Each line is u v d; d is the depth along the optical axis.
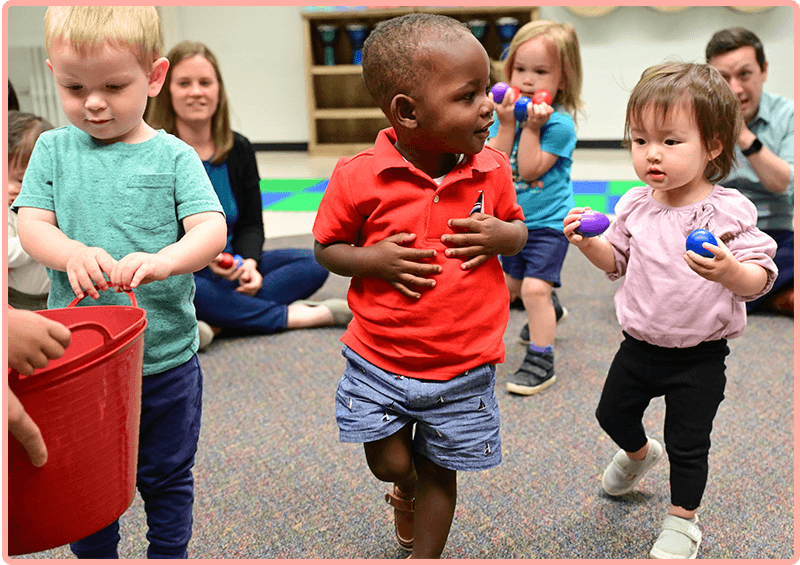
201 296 2.26
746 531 1.29
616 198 4.07
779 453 1.54
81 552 1.10
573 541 1.27
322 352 2.20
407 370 1.07
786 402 1.77
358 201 1.06
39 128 1.46
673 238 1.19
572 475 1.48
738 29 2.26
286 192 4.71
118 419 0.87
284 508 1.39
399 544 1.27
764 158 2.26
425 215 1.04
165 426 1.07
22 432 0.75
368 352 1.10
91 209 1.03
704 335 1.18
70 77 0.96
